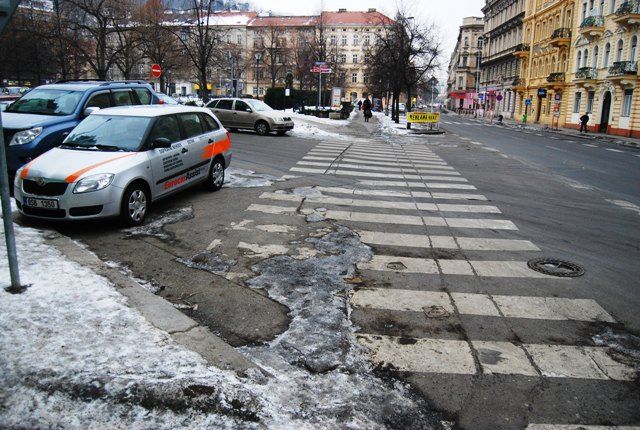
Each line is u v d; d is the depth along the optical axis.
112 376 3.49
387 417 3.47
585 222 9.05
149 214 8.30
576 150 24.39
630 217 9.58
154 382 3.44
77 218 6.98
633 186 13.41
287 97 43.59
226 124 23.00
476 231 8.16
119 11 36.25
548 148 24.83
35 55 38.16
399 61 38.06
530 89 60.66
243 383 3.65
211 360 3.89
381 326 4.79
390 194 10.72
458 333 4.70
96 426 3.07
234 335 4.53
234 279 5.77
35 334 4.04
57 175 6.98
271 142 19.80
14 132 9.54
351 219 8.51
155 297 4.99
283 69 79.81
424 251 7.02
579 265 6.68
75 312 4.48
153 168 7.98
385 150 19.59
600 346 4.56
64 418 3.11
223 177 10.46
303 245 7.03
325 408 3.50
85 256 6.05
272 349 4.30
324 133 25.75
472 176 13.88
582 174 15.33
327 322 4.82
